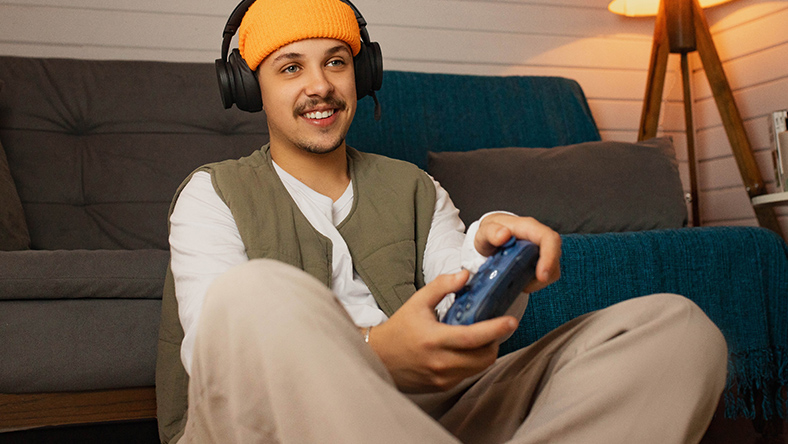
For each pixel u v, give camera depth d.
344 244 1.01
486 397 0.77
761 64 2.62
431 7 2.62
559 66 2.79
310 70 1.01
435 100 2.34
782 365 1.62
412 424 0.50
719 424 1.71
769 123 2.25
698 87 2.94
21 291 1.15
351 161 1.12
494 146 2.34
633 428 0.61
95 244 1.79
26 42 2.16
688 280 1.55
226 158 1.97
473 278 0.67
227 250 0.92
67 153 1.86
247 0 1.07
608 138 2.85
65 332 1.16
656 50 2.52
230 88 1.09
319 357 0.51
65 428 1.33
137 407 1.20
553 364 0.70
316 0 1.02
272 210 0.97
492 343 0.66
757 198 2.22
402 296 1.00
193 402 0.63
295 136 1.02
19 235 1.57
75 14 2.21
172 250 0.95
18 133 1.83
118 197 1.84
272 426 0.56
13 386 1.13
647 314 0.65
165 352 0.98
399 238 1.04
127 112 1.95
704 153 2.91
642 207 1.89
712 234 1.60
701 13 2.49
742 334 1.58
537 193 1.88
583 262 1.46
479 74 2.67
